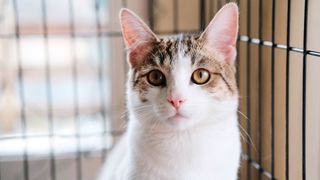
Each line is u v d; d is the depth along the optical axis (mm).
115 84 908
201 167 560
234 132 575
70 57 938
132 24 575
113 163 664
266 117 728
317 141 617
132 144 577
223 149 564
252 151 748
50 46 927
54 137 895
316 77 615
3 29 895
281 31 671
